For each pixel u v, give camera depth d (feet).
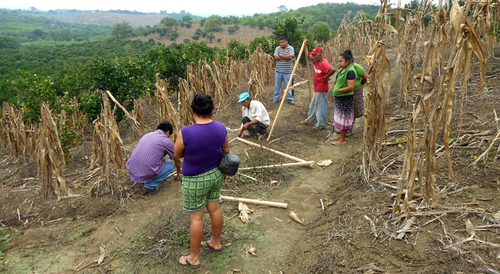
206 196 9.42
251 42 59.93
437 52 18.39
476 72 22.90
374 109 12.63
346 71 16.72
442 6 8.79
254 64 35.83
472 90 19.58
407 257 8.57
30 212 13.66
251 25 353.31
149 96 32.07
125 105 25.88
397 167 13.43
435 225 9.42
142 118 24.00
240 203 12.71
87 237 11.64
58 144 14.42
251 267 9.62
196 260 9.67
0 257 10.62
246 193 13.75
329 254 9.39
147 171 14.08
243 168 15.35
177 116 18.92
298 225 11.38
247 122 19.13
